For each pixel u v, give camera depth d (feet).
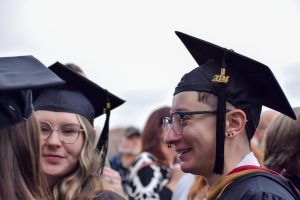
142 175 14.15
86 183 9.07
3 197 6.25
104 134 10.18
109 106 10.14
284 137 9.39
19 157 6.50
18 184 6.38
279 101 7.89
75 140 9.21
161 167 14.29
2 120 6.42
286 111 7.97
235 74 7.77
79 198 8.87
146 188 13.99
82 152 9.21
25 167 6.54
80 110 9.41
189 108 7.54
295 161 9.31
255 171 7.30
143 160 14.37
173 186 14.19
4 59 7.06
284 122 9.47
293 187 7.39
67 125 9.20
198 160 7.55
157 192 13.99
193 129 7.50
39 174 6.69
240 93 7.65
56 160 9.08
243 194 6.98
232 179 7.30
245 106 7.63
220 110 7.43
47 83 6.60
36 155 6.68
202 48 8.16
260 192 6.90
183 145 7.59
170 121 7.86
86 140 9.33
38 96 9.31
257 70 7.64
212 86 7.55
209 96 7.52
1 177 6.31
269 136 9.64
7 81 6.50
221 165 7.35
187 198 12.83
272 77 7.63
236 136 7.55
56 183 9.17
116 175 10.53
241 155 7.55
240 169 7.39
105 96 10.00
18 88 6.42
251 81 7.79
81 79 9.65
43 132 9.14
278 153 9.43
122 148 19.16
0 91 6.34
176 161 15.51
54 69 9.71
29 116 6.70
